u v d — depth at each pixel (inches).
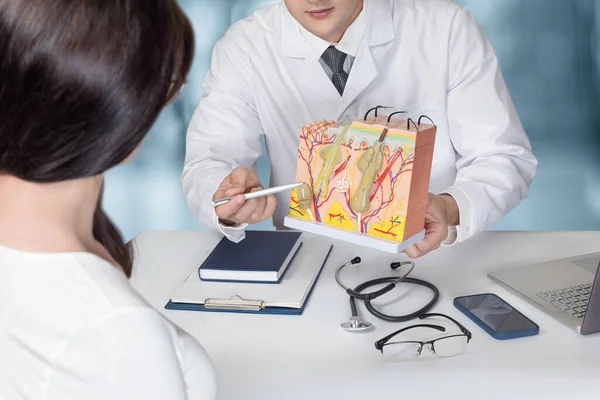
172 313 49.8
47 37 22.3
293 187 48.6
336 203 47.3
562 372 41.2
